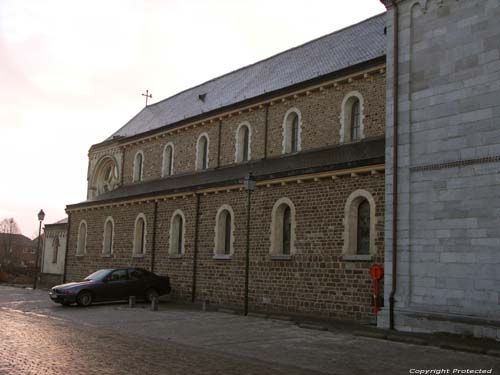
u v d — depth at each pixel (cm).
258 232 2206
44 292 3209
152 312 2058
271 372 998
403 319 1545
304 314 1958
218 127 2888
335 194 1917
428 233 1546
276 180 2122
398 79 1683
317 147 2306
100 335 1448
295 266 2025
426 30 1634
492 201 1421
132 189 3388
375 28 2520
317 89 2334
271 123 2555
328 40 2823
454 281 1473
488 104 1461
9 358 1080
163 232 2792
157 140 3378
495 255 1398
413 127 1625
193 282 2523
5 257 9281
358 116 2194
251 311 2058
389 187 1650
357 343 1351
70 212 3678
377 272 1703
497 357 1176
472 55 1514
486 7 1500
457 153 1510
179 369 1002
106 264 3228
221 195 2447
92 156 3981
